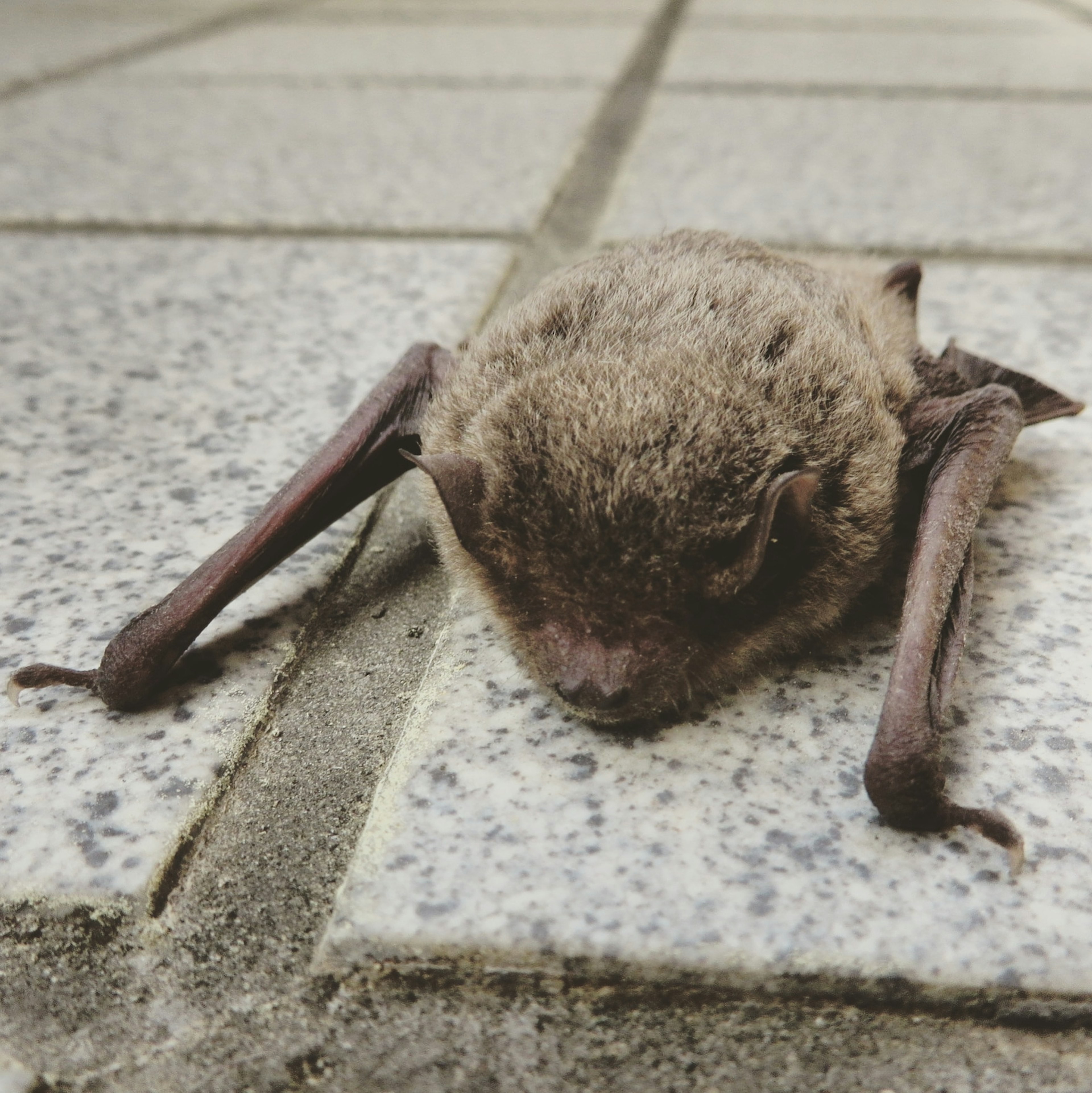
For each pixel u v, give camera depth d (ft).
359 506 0.37
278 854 0.29
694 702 0.30
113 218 0.59
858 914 0.26
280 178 0.66
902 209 0.58
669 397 0.29
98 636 0.33
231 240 0.56
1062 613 0.32
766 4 1.38
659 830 0.28
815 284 0.34
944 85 0.88
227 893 0.28
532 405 0.30
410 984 0.27
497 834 0.28
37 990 0.28
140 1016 0.28
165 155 0.72
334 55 1.07
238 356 0.45
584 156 0.70
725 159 0.69
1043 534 0.35
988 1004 0.25
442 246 0.54
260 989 0.27
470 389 0.32
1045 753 0.29
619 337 0.31
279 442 0.40
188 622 0.31
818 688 0.31
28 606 0.33
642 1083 0.27
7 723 0.31
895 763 0.27
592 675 0.29
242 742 0.30
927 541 0.30
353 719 0.31
